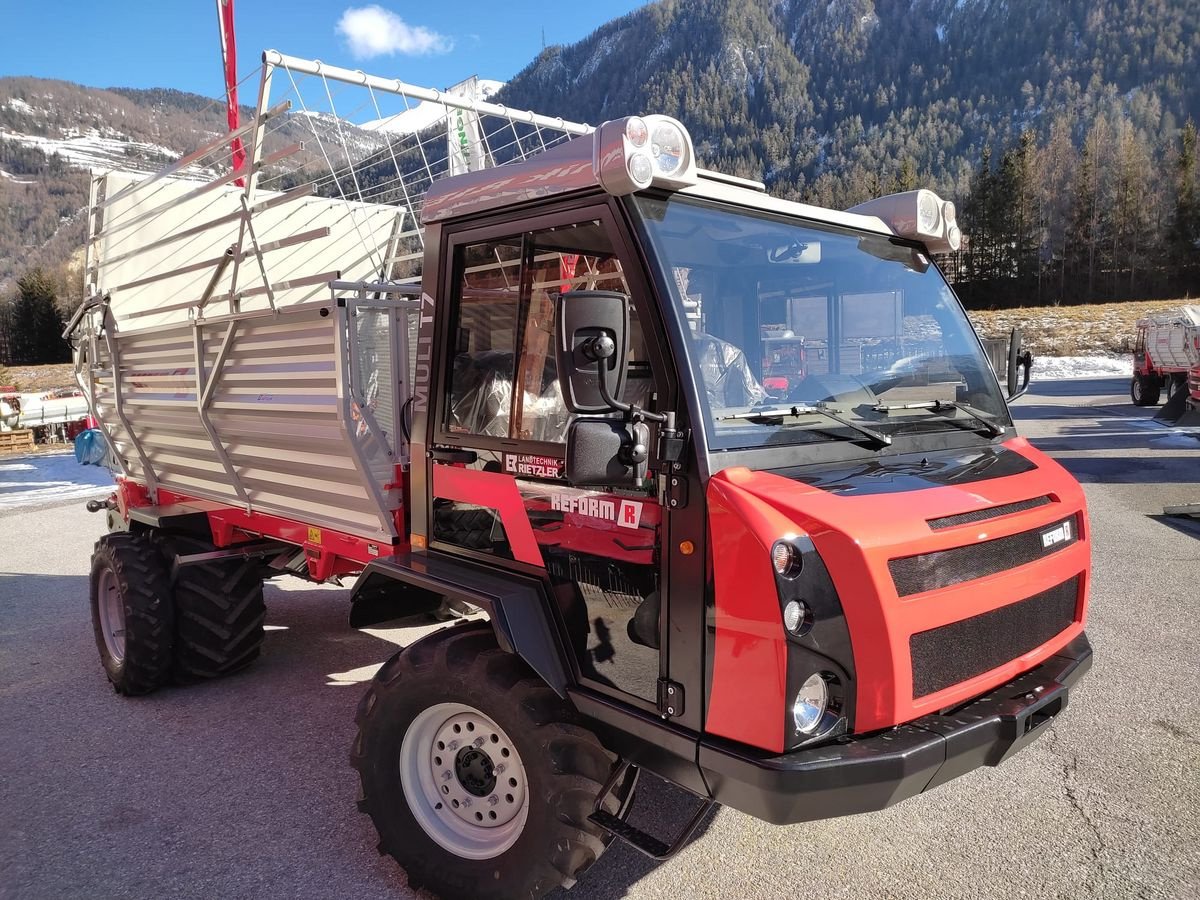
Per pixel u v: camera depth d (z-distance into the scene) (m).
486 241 2.93
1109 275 83.25
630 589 2.53
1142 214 84.50
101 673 5.59
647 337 2.45
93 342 5.42
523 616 2.70
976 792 3.81
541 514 2.77
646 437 2.32
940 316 3.41
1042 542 2.82
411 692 2.95
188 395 4.38
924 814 3.63
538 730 2.65
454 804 3.03
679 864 3.26
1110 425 17.73
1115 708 4.63
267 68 3.69
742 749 2.27
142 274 5.36
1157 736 4.30
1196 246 79.00
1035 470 3.00
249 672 5.51
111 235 5.17
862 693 2.30
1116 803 3.68
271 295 3.56
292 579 7.92
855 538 2.21
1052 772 3.97
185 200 4.48
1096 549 8.05
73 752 4.38
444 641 2.98
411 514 3.33
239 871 3.30
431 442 3.19
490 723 2.88
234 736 4.54
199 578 4.86
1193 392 17.05
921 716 2.44
